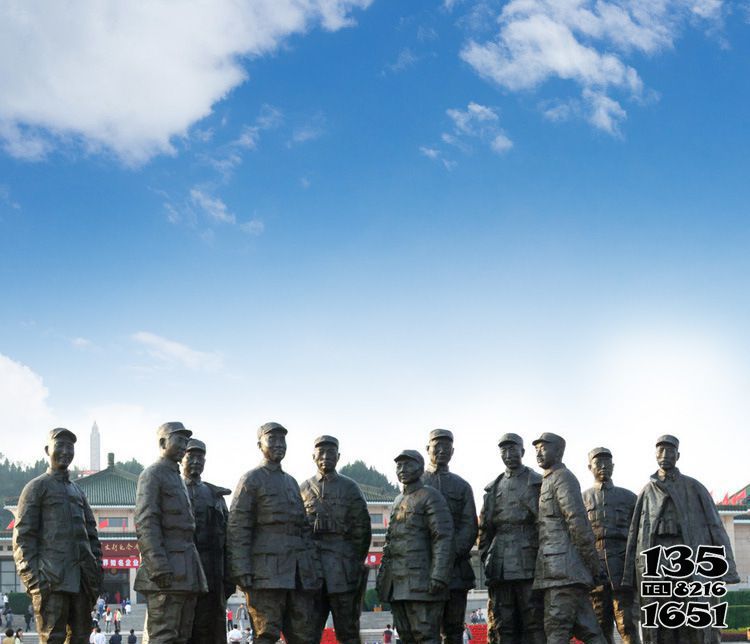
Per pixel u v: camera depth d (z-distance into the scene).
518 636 18.19
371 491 63.50
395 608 17.36
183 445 16.30
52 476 16.66
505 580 17.84
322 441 17.73
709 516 17.31
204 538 17.55
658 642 17.19
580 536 16.66
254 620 16.56
